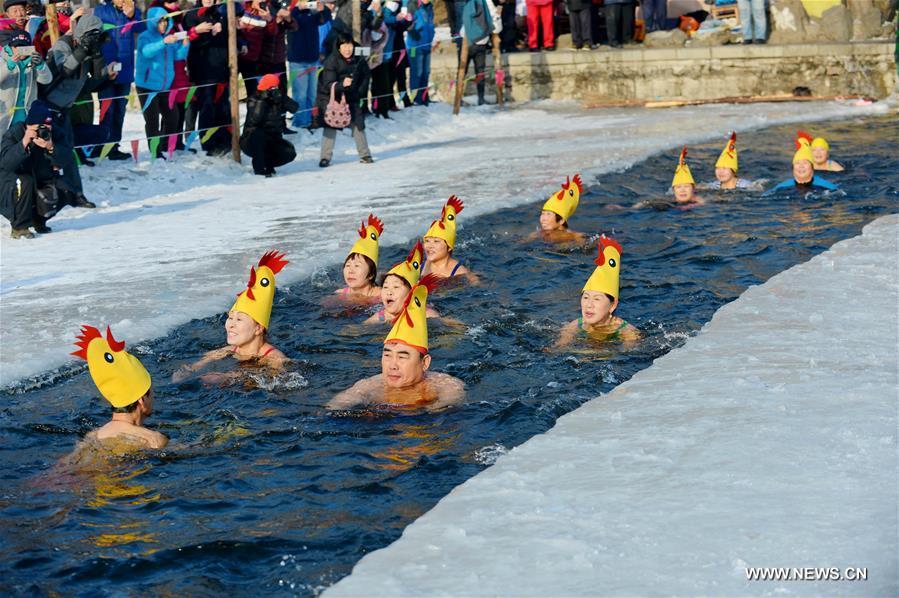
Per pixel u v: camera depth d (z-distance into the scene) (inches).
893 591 155.3
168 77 651.5
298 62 805.2
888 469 197.5
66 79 540.4
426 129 907.4
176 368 307.6
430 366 300.7
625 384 264.1
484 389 282.2
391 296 348.8
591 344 316.2
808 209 507.5
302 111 805.2
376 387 283.7
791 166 650.2
